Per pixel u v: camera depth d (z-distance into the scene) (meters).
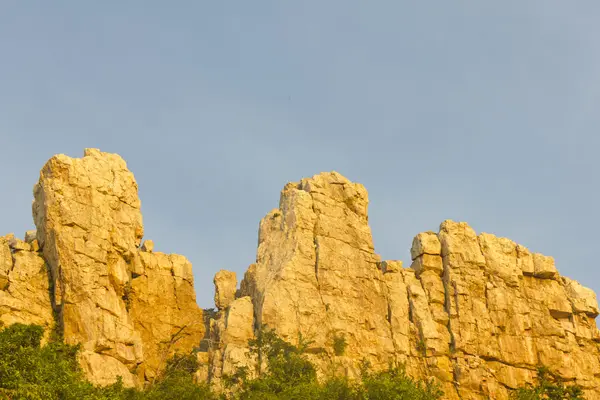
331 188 112.81
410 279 113.69
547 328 113.31
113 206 104.06
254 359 98.94
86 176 102.44
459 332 110.00
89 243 98.75
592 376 112.94
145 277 105.50
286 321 101.31
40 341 90.19
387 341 106.50
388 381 96.94
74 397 82.38
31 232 106.00
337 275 106.69
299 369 97.75
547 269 116.56
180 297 107.12
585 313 116.94
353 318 105.06
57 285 96.62
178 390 93.50
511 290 114.31
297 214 108.88
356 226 111.75
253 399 91.50
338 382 96.19
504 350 110.56
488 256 115.44
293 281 103.94
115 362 93.62
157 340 103.12
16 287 95.94
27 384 79.75
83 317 95.00
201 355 102.12
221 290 113.12
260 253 108.94
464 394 106.50
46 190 99.62
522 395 104.38
